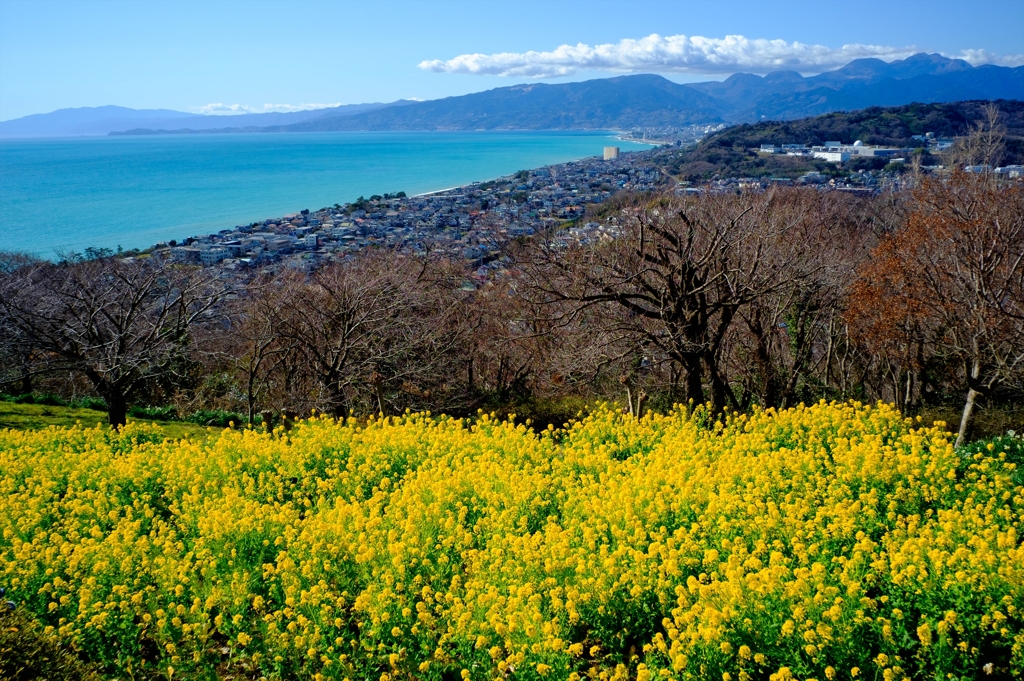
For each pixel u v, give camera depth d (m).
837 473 10.21
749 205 18.91
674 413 14.41
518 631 6.48
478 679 6.55
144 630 7.43
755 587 6.49
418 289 23.47
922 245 17.55
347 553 8.21
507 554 8.09
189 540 9.09
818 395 23.53
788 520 8.33
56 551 8.66
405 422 15.46
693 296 16.86
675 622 6.64
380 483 11.38
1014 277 17.50
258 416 21.30
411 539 8.17
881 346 21.00
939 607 6.60
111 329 22.66
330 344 22.66
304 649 6.87
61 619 7.22
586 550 7.96
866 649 6.13
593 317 18.94
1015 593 6.44
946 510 8.91
